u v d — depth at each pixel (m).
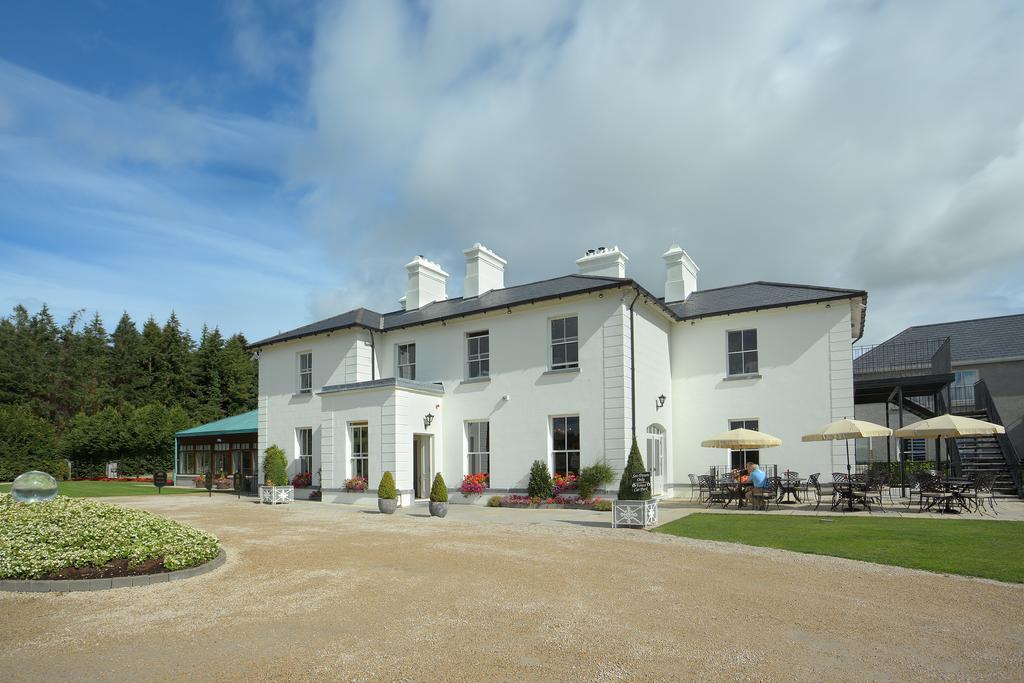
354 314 22.56
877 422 27.31
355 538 11.30
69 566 7.89
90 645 5.50
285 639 5.59
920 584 7.57
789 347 19.02
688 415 20.33
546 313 18.05
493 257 22.61
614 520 12.78
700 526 12.64
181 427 39.41
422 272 23.67
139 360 53.41
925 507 15.65
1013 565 8.48
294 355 23.08
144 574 7.94
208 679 4.68
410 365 21.16
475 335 19.64
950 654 5.18
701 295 22.73
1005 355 26.39
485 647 5.34
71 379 50.00
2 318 52.34
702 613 6.36
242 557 9.48
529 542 10.77
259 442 23.75
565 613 6.36
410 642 5.48
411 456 18.30
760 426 19.19
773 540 10.73
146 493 25.12
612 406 16.66
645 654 5.16
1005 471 18.83
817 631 5.78
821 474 18.22
